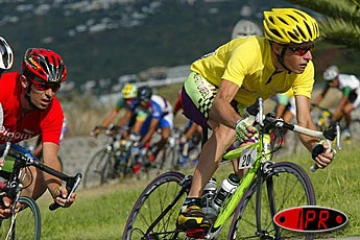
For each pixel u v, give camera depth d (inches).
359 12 748.6
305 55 375.9
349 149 896.3
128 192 796.6
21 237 432.8
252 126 359.9
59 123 436.1
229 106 375.6
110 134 1082.1
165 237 442.6
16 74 426.6
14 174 415.2
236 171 414.3
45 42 5206.7
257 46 385.4
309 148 395.2
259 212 382.9
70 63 4697.3
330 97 1611.7
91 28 5492.1
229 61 387.2
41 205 829.8
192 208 398.9
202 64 423.2
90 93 1768.0
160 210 484.4
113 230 601.0
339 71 1208.8
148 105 1060.5
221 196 404.8
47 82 407.5
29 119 430.0
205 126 423.5
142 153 1055.6
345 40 748.6
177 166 1096.2
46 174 422.3
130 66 4503.0
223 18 5374.0
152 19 5644.7
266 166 379.9
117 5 5930.1
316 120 1299.2
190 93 423.2
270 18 377.4
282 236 391.2
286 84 400.5
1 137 436.1
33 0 6092.5
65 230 643.5
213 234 398.9
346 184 601.3
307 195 365.7
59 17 5797.2
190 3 5787.4
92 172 1065.5
